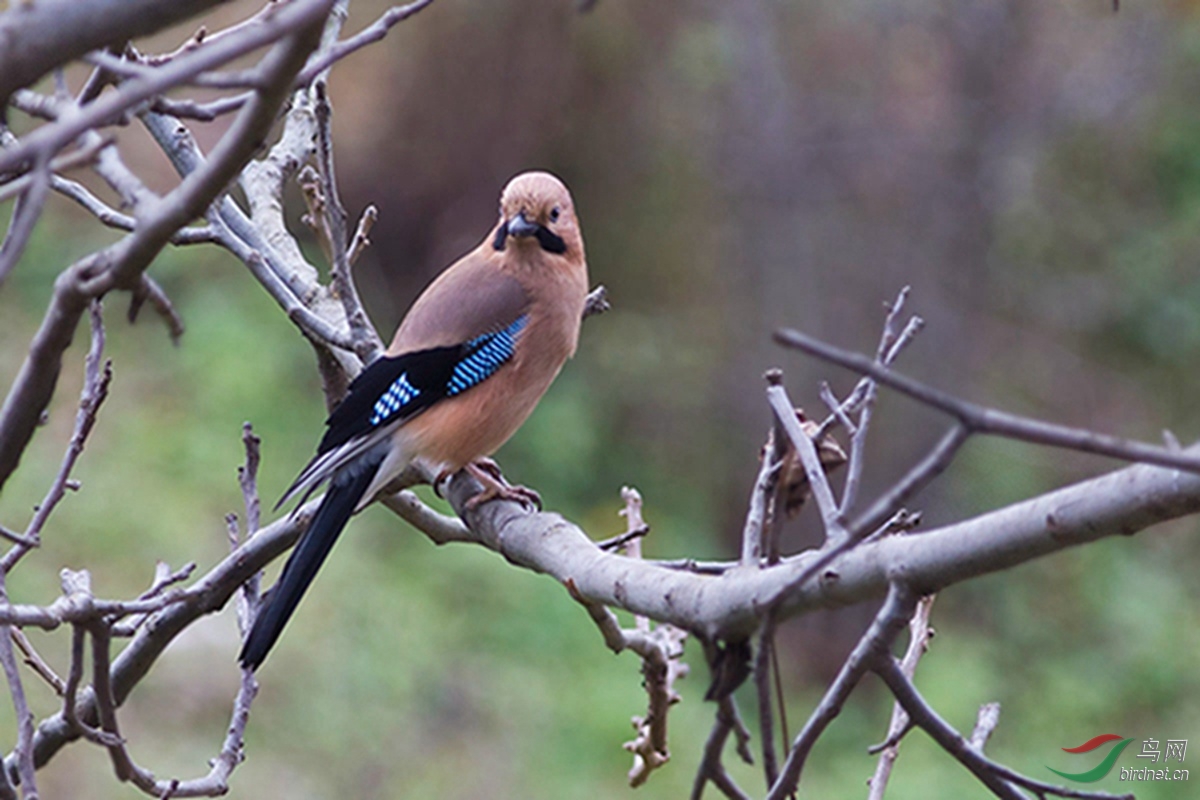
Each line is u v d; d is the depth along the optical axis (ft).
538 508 18.22
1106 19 66.49
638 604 12.06
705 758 11.35
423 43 61.98
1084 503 9.45
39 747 16.15
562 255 22.02
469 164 63.62
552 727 43.70
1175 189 70.18
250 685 15.69
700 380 63.46
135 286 11.28
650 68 64.95
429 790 40.70
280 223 19.70
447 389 20.07
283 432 51.26
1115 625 55.42
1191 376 69.05
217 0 9.32
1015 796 11.46
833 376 62.13
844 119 64.49
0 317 52.75
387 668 43.39
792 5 64.28
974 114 64.95
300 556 17.22
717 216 65.41
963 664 50.39
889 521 13.53
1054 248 69.26
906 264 64.03
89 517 44.96
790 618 10.76
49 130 8.71
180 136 17.74
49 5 9.07
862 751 47.03
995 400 65.46
